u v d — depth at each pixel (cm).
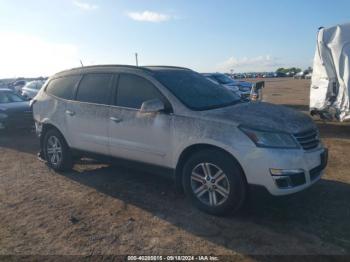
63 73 644
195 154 443
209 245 368
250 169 396
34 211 464
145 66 556
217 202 430
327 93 978
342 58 938
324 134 944
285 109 483
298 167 396
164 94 479
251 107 473
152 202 485
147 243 374
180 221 424
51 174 631
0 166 701
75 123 585
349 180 556
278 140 395
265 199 400
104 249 364
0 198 516
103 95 549
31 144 924
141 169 510
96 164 686
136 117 497
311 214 435
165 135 466
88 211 460
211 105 481
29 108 1084
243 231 395
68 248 367
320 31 989
